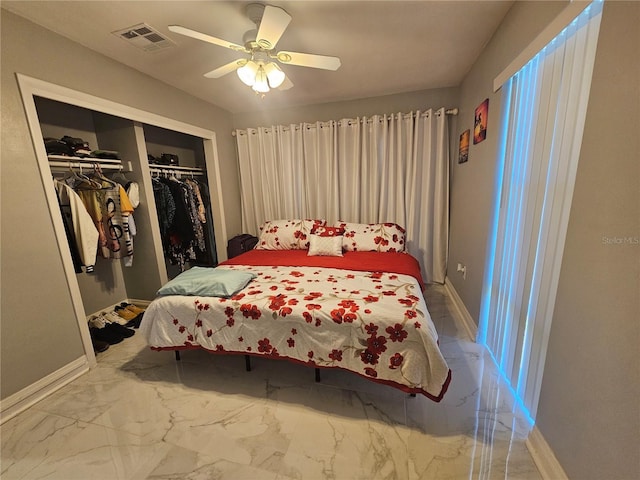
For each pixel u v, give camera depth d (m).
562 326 1.12
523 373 1.57
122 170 2.75
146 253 2.92
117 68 2.29
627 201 0.80
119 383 1.92
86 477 1.29
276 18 1.39
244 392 1.80
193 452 1.39
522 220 1.57
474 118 2.43
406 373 1.51
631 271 0.79
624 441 0.83
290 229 3.34
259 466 1.31
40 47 1.78
